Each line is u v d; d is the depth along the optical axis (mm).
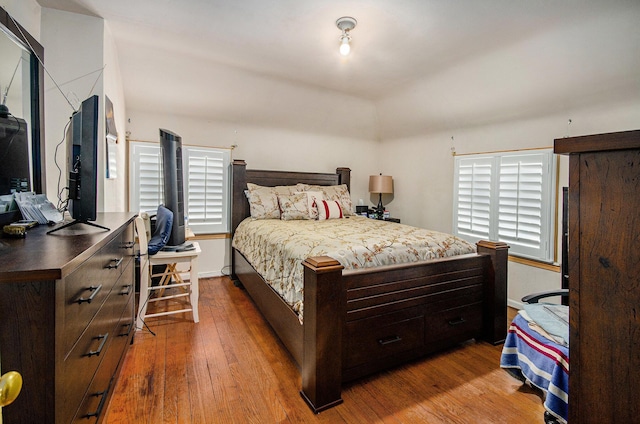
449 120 3725
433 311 2154
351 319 1835
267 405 1688
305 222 3457
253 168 4172
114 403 1662
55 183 2191
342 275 1801
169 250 2654
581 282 598
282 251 2279
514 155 3152
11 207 1431
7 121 1430
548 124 2893
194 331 2523
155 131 3584
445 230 3984
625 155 521
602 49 2152
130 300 2125
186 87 3344
